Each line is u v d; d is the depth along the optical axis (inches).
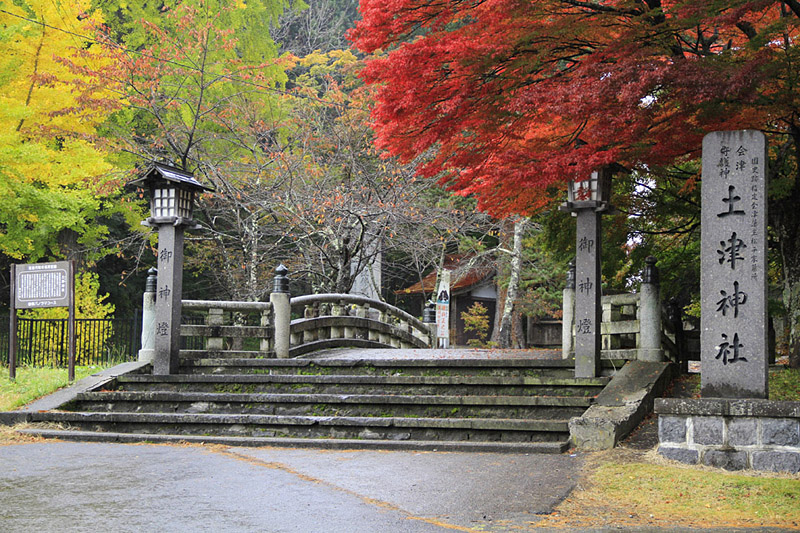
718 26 418.0
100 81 747.4
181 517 235.8
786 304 470.3
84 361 674.8
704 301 321.7
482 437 379.6
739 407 305.1
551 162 380.8
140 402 459.5
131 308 1120.8
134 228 929.5
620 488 274.1
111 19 1035.3
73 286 511.5
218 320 537.3
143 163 840.3
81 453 359.3
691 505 251.9
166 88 885.2
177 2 1003.3
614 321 477.1
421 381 442.6
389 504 254.7
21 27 744.3
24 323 708.0
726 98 355.6
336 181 810.2
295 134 861.2
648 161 402.3
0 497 264.1
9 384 511.8
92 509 246.2
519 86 413.4
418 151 416.5
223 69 917.2
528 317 1173.1
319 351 596.4
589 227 435.8
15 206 741.9
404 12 391.2
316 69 1022.4
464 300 1214.3
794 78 363.3
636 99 349.1
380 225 785.6
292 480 292.8
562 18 396.2
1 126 741.3
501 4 367.9
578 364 430.9
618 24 387.5
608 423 346.3
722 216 320.5
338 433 400.8
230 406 446.3
